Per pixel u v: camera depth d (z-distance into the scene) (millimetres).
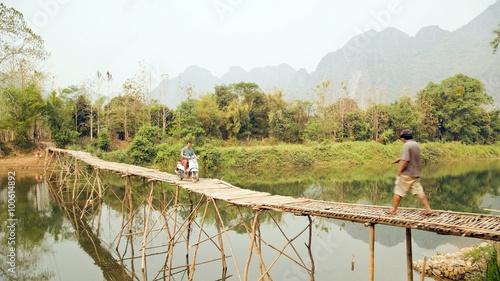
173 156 36156
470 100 55531
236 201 9289
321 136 49812
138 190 26031
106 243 14320
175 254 12828
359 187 27047
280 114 50312
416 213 7285
